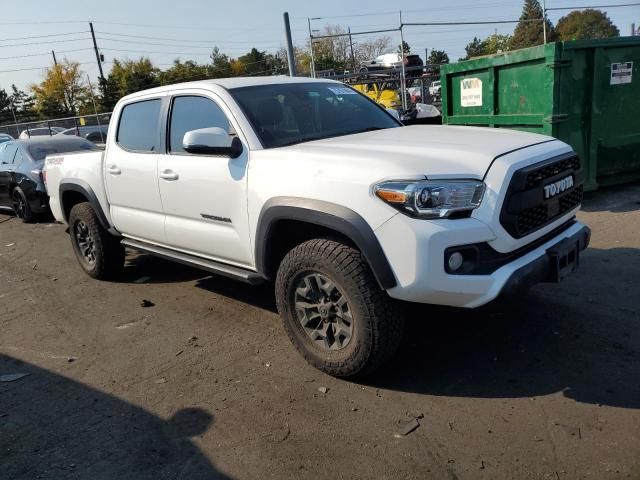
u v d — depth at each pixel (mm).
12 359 4211
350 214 3096
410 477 2586
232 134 3938
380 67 24500
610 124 7418
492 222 2967
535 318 4105
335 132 4215
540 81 7078
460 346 3803
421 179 2910
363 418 3078
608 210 6895
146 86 63969
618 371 3332
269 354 3932
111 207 5289
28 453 3002
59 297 5594
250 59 77875
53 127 25875
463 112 8562
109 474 2779
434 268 2887
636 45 7270
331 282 3309
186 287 5551
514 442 2773
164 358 4012
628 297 4340
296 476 2658
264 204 3564
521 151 3240
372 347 3197
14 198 10250
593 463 2582
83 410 3400
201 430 3088
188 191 4227
